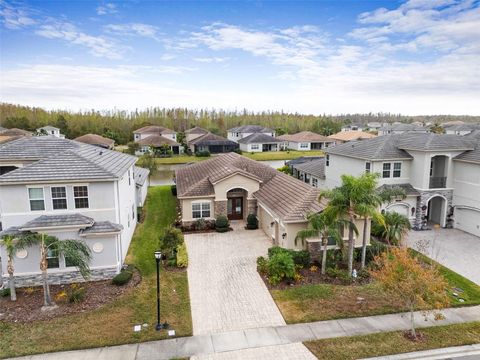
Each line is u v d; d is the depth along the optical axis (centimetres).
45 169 1809
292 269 1778
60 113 12306
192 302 1600
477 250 2255
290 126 12344
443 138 2695
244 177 2639
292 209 2025
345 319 1473
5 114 11700
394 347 1292
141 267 1955
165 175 5147
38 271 1725
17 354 1233
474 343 1323
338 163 3228
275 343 1315
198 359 1223
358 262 1992
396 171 2739
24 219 1775
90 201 1844
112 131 9488
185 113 15038
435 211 2842
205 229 2611
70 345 1283
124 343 1303
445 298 1312
